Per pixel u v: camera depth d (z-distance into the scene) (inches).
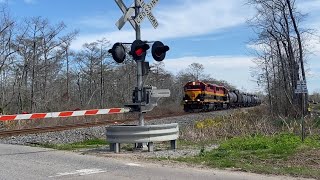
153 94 490.6
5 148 519.5
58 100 2213.3
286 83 1549.0
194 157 426.6
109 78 2815.0
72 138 724.0
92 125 1008.9
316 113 1314.0
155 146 540.1
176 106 2556.6
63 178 320.5
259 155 429.7
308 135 723.4
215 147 525.7
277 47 1614.2
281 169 348.5
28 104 1988.2
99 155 448.1
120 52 478.6
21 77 1943.9
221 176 327.3
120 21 472.7
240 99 2822.3
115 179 316.2
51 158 424.5
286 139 566.3
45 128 906.7
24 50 1969.7
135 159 418.0
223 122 946.1
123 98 2746.1
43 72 2105.1
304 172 334.0
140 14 482.9
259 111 1631.4
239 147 501.4
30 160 410.0
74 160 410.6
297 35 1439.5
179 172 344.8
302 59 1421.0
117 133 466.0
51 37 2135.8
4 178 319.6
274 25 1520.7
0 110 1636.3
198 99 1907.0
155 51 484.7
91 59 2797.7
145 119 1239.5
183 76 4065.0
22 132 818.2
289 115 1333.7
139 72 490.9
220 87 2295.8
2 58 1843.0
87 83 2792.8
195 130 770.2
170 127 487.5
